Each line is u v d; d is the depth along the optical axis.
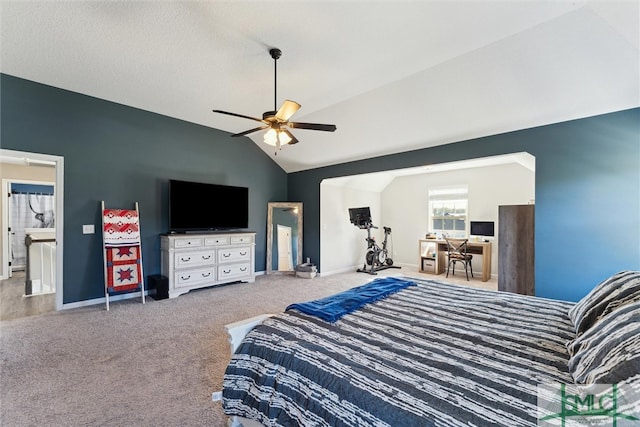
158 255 4.62
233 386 1.52
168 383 2.14
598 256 3.11
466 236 6.25
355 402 1.08
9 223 5.84
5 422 1.73
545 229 3.43
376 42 2.62
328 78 3.33
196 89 3.67
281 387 1.32
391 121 4.22
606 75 2.71
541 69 2.85
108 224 3.96
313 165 6.13
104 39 2.62
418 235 6.93
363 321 1.72
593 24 2.31
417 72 3.31
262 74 3.25
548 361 1.25
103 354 2.56
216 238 4.80
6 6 2.18
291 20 2.32
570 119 3.27
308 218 6.32
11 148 3.40
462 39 2.57
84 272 3.93
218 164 5.39
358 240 7.04
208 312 3.67
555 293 3.35
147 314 3.59
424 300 2.15
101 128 4.06
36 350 2.63
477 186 6.06
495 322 1.70
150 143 4.53
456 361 1.25
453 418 0.92
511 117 3.52
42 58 2.97
